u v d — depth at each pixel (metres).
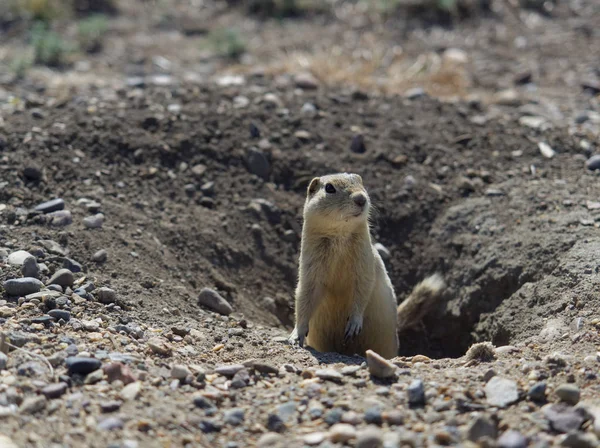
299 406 6.87
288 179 13.73
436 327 12.33
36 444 6.06
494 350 8.41
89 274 10.16
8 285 9.27
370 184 13.55
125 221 11.64
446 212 13.07
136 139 13.48
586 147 14.06
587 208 11.98
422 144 14.35
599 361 7.59
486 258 11.81
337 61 18.70
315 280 10.02
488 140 14.47
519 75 18.38
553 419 6.40
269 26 23.11
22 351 7.55
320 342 10.89
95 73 18.75
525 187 13.02
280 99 15.44
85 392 6.96
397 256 13.02
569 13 22.94
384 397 6.96
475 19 22.75
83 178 12.44
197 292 10.92
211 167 13.45
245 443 6.34
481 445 5.99
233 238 12.43
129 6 24.75
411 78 18.02
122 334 8.62
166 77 17.45
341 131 14.60
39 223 11.04
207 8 24.75
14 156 12.44
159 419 6.58
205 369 7.83
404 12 23.20
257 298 11.91
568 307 9.55
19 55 19.62
